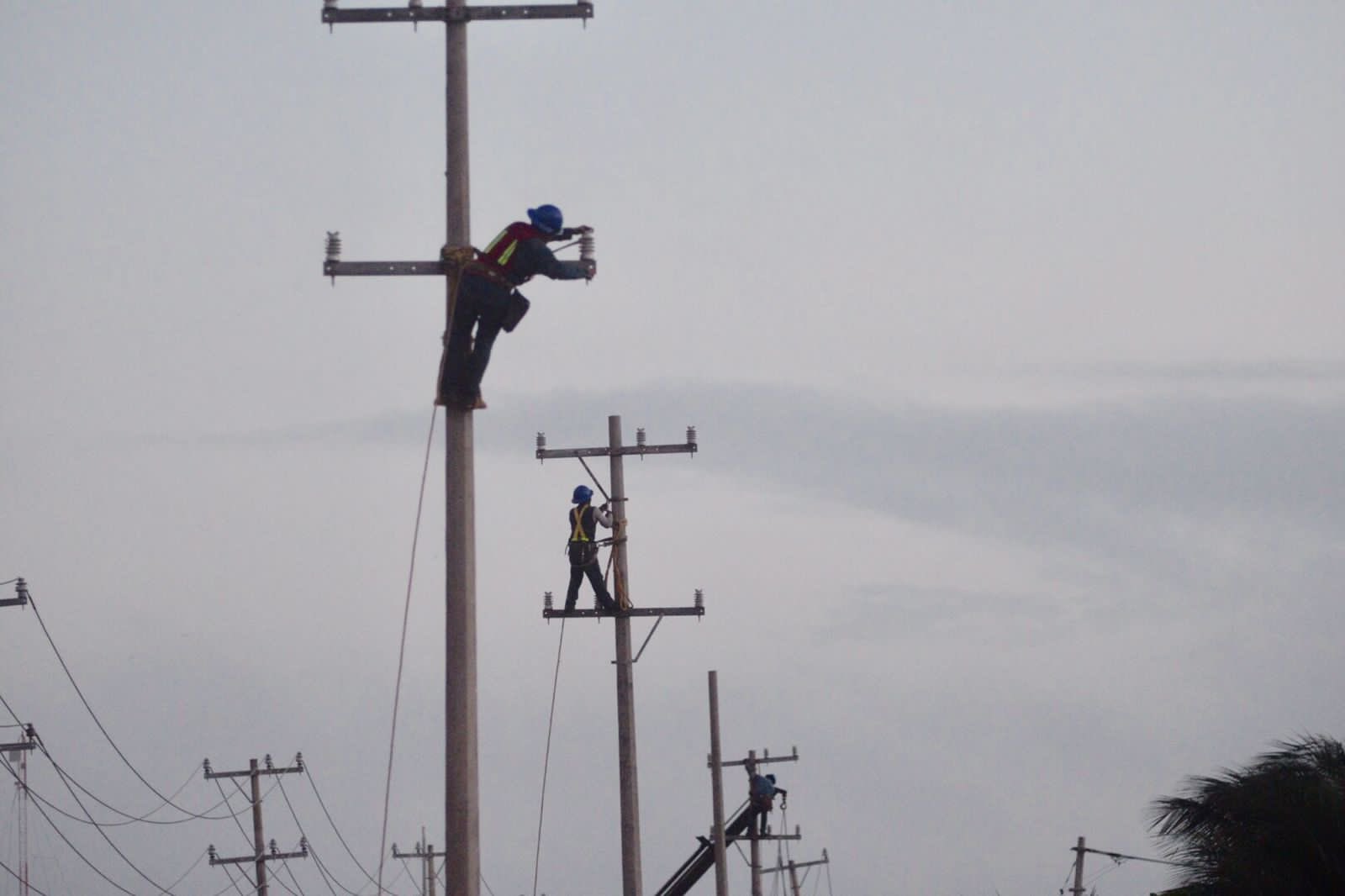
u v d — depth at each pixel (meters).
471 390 45.31
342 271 45.06
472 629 44.94
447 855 44.19
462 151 44.94
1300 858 62.91
